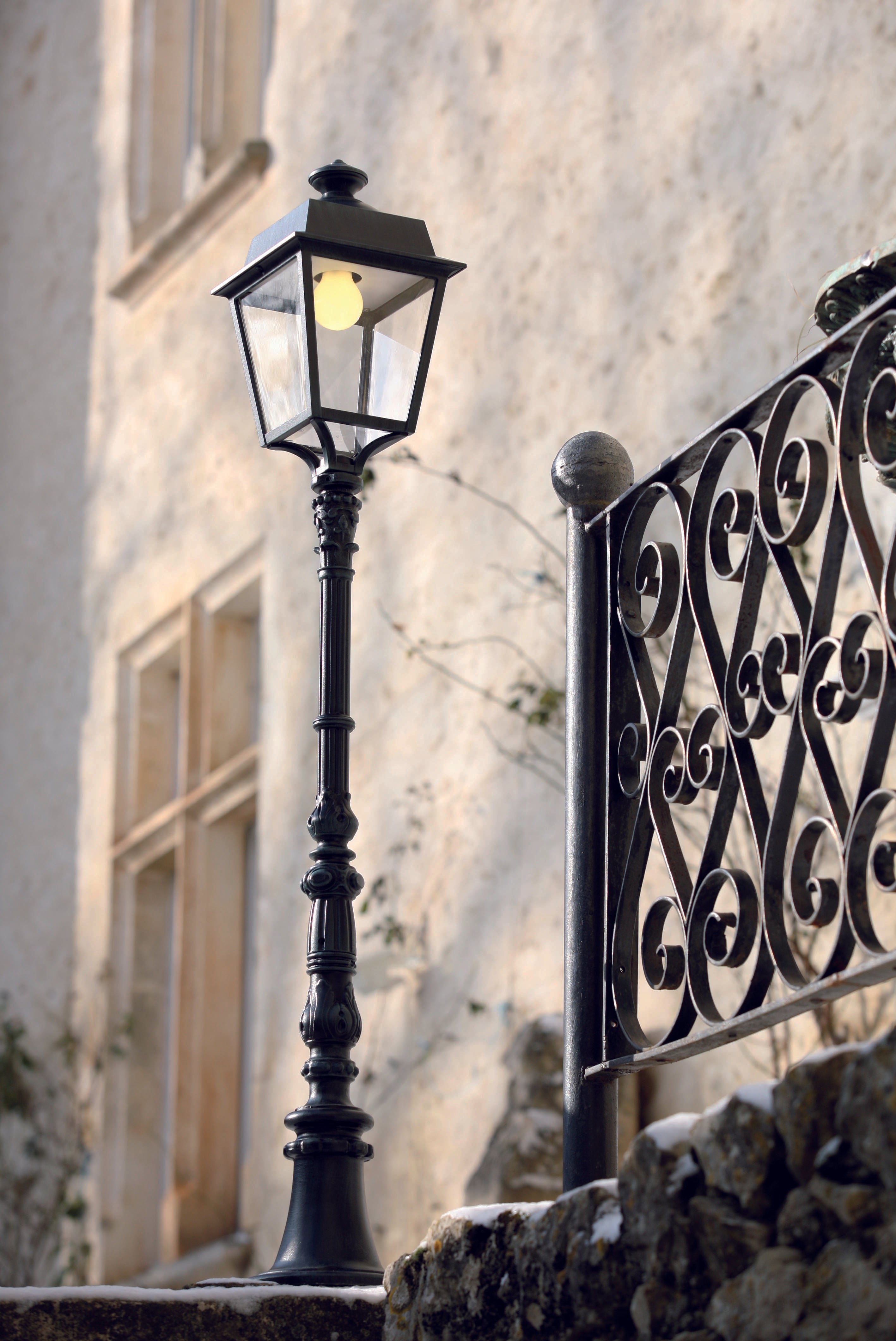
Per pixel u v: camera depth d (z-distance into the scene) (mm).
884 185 5734
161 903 10289
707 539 2857
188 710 9742
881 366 2779
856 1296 1980
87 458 11391
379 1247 7191
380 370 3818
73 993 10555
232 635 9781
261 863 8789
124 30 11781
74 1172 10031
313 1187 3518
